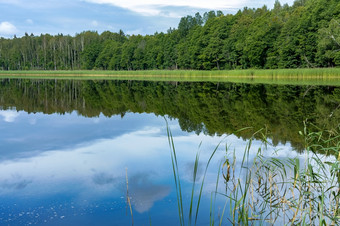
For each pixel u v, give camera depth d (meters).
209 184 4.11
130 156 5.54
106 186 4.10
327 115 9.92
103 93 19.80
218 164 4.95
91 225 3.09
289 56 41.59
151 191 3.92
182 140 6.80
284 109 11.48
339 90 18.27
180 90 21.31
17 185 4.18
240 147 6.05
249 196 3.56
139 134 7.54
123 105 13.61
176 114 10.88
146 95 18.09
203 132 7.69
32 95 18.16
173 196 3.77
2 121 9.51
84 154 5.71
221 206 3.52
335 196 3.31
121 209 3.44
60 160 5.33
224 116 10.22
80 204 3.57
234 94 17.53
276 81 29.55
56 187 4.10
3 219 3.21
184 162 5.11
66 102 14.74
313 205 3.38
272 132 7.53
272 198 3.76
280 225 3.16
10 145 6.43
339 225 3.10
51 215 3.31
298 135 7.12
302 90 18.80
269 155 5.36
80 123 9.20
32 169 4.85
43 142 6.70
